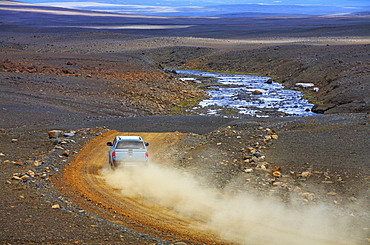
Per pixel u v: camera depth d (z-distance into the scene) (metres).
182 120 44.47
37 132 36.25
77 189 19.81
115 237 12.86
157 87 80.00
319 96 76.81
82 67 100.56
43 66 96.88
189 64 165.75
